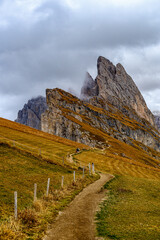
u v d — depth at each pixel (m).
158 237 15.03
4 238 13.15
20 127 97.56
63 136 181.88
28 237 14.26
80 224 17.84
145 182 44.03
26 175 31.58
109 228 16.97
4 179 27.36
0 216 16.91
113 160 83.06
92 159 74.88
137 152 187.12
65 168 43.84
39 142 74.19
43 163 42.00
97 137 181.38
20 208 19.45
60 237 14.94
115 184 39.25
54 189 28.00
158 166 162.88
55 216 19.41
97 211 22.14
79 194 29.55
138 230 16.53
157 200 29.53
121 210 22.92
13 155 40.81
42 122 188.00
